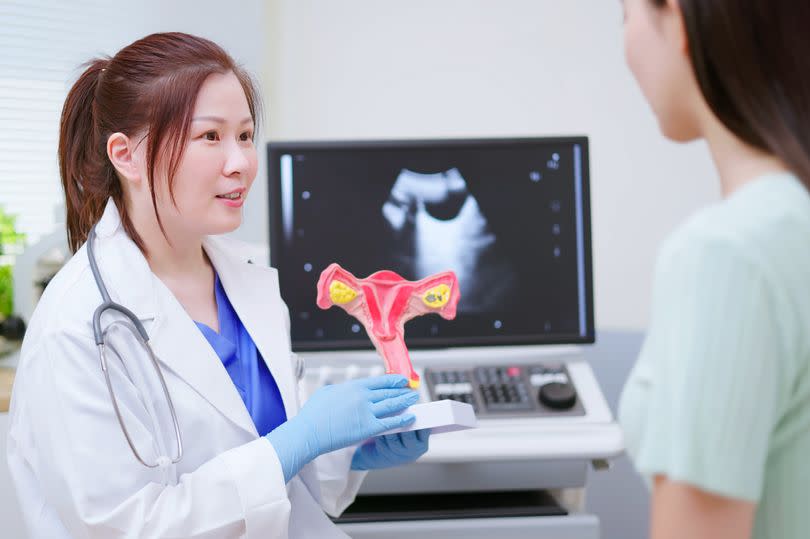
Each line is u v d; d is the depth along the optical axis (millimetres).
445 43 2080
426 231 1511
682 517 552
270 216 1487
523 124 2096
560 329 1530
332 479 1137
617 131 2074
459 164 1514
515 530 1300
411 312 1104
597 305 2100
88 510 851
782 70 556
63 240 1624
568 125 2086
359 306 1080
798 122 556
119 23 1937
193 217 948
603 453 1284
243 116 958
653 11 626
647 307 2107
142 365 930
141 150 943
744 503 545
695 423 540
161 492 877
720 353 540
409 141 1499
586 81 2072
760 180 594
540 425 1338
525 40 2074
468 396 1411
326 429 932
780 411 565
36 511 956
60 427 870
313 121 2090
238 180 952
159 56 943
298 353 1522
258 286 1111
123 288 951
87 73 1013
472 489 1354
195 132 923
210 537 865
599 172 2082
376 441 1107
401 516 1312
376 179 1504
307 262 1495
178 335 962
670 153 2072
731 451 536
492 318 1521
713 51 570
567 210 1524
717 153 632
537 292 1526
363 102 2094
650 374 592
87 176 1019
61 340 883
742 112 574
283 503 883
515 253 1523
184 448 937
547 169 1521
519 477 1358
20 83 1877
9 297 1779
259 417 1032
